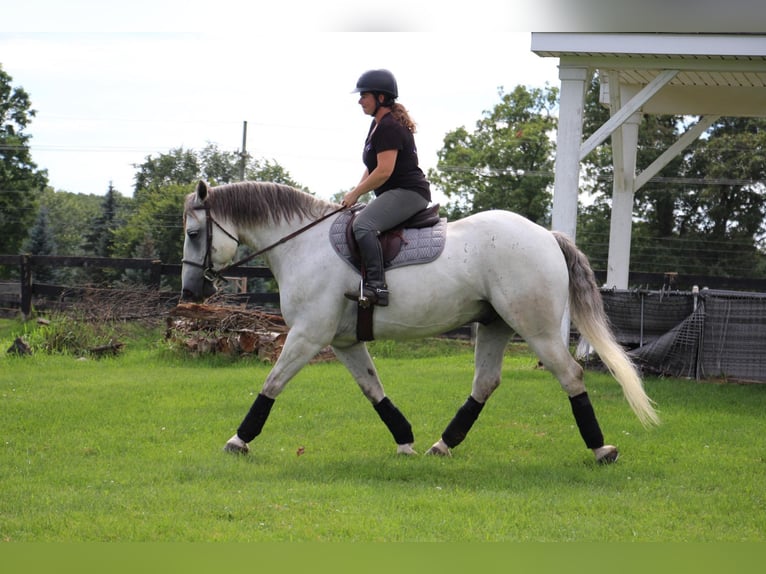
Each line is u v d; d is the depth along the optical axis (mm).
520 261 7207
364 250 7133
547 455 7918
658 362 12898
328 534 5492
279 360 7547
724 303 12547
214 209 7660
